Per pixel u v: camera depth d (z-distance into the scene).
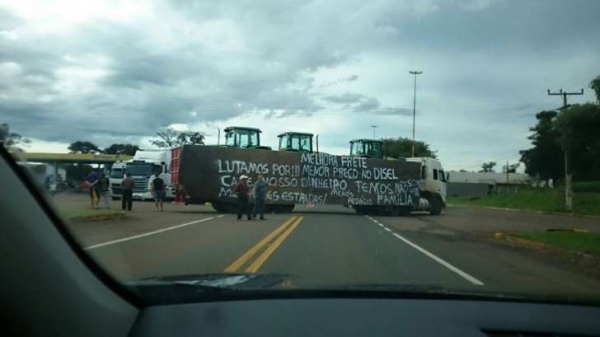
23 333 2.40
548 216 43.09
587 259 14.77
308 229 22.20
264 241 16.81
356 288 3.84
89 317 2.70
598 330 3.15
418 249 16.23
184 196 33.75
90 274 2.88
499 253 16.17
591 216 44.09
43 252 2.53
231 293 3.53
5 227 2.34
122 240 16.17
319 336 2.84
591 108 31.17
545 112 82.44
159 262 12.16
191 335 2.80
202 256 13.25
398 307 3.37
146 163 45.19
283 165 35.88
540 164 82.56
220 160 34.38
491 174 128.38
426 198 40.22
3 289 2.32
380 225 26.66
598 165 34.41
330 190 36.84
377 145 40.09
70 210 23.69
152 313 3.06
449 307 3.41
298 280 4.34
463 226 27.83
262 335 2.82
